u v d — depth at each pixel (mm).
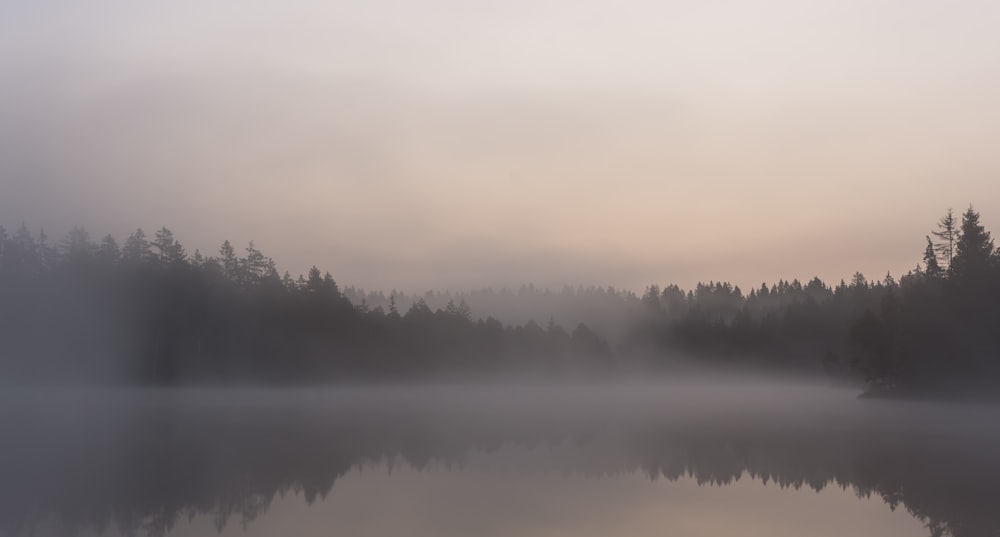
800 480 22484
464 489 21156
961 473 23609
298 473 23922
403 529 16125
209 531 16031
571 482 22141
